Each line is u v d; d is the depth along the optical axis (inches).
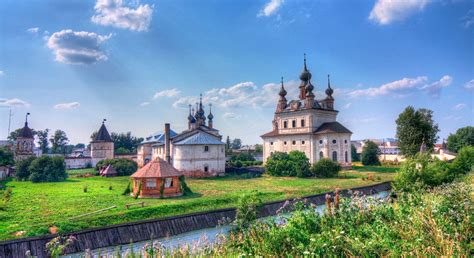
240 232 510.0
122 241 796.0
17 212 1031.0
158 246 465.1
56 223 871.7
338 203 500.1
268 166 2336.4
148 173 1385.3
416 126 2728.8
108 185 1867.6
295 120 2866.6
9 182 2082.9
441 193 605.9
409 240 371.9
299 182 1860.2
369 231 396.5
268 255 360.8
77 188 1717.5
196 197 1350.9
